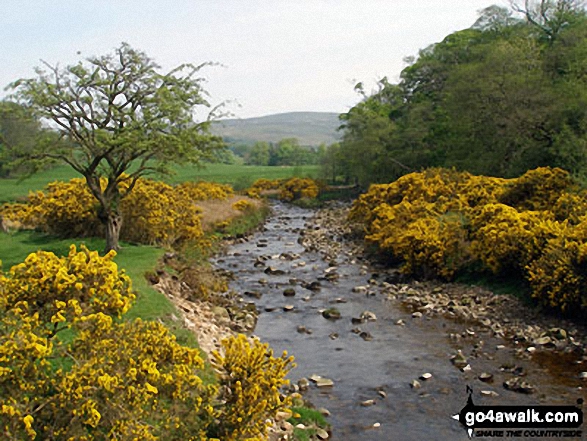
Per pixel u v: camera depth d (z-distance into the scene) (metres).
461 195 31.56
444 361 16.17
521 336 17.66
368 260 31.14
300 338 18.53
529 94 36.56
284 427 11.32
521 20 63.25
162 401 9.34
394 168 61.53
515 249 21.84
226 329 18.16
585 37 42.19
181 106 22.34
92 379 8.12
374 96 84.19
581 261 18.22
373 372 15.52
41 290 9.34
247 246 37.56
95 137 22.05
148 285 18.20
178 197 32.28
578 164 30.16
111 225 24.33
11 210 35.28
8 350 7.90
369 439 11.73
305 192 73.00
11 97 21.22
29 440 7.64
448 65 66.75
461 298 22.25
